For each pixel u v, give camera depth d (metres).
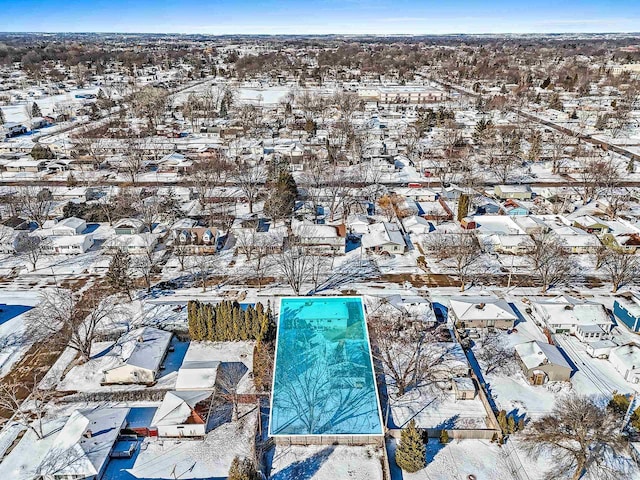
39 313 55.53
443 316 60.25
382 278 69.69
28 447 41.94
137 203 92.44
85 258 75.69
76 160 120.31
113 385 49.28
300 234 77.50
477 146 134.12
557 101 180.25
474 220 84.44
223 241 80.88
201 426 42.81
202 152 126.69
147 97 174.50
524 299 63.75
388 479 38.59
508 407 45.97
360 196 99.12
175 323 58.31
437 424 44.12
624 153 127.25
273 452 41.47
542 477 38.78
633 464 39.66
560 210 92.00
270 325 54.62
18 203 91.31
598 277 69.62
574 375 50.12
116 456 40.94
